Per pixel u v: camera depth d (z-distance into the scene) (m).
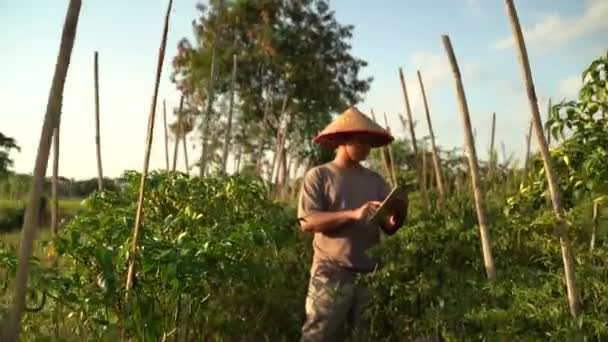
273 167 11.09
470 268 4.60
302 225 5.35
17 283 2.44
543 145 3.65
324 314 5.15
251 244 4.70
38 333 4.31
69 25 2.55
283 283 5.95
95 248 4.26
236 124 22.52
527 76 3.63
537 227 4.08
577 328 3.50
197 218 5.04
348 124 5.27
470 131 4.48
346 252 5.19
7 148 29.08
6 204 14.15
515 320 3.77
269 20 25.72
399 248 4.73
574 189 4.09
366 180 5.43
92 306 4.32
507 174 8.94
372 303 4.91
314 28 27.11
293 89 26.31
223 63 23.44
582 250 3.97
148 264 4.15
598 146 3.97
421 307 4.59
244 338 5.64
